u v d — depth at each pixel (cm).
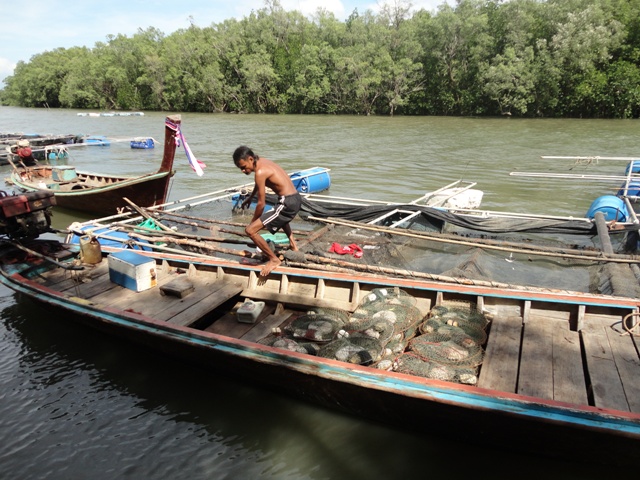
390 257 863
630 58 3612
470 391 408
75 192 1313
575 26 3672
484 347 534
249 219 1148
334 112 5128
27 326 721
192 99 5916
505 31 4188
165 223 1105
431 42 4562
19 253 753
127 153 2511
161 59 5984
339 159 2131
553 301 542
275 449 477
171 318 591
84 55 8088
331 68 5047
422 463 454
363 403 472
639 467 399
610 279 735
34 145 2706
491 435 430
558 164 1912
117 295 660
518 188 1525
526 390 434
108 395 561
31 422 516
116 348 655
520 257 852
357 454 467
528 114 4047
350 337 534
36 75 7469
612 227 913
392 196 1459
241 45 5600
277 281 687
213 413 528
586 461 417
